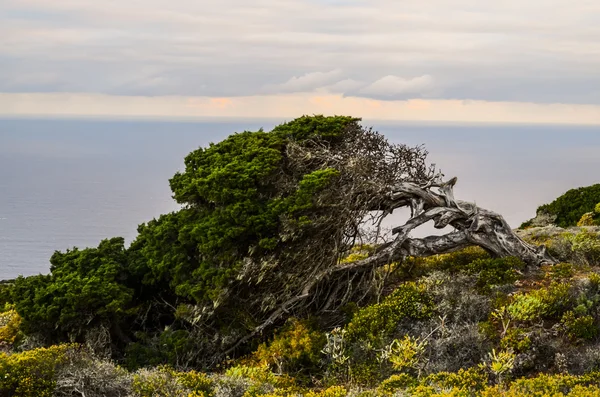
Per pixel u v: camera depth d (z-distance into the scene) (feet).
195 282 43.83
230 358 42.65
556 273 47.85
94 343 40.50
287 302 44.88
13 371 29.86
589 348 35.83
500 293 43.09
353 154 48.85
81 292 41.22
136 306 45.80
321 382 36.86
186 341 41.86
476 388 31.19
